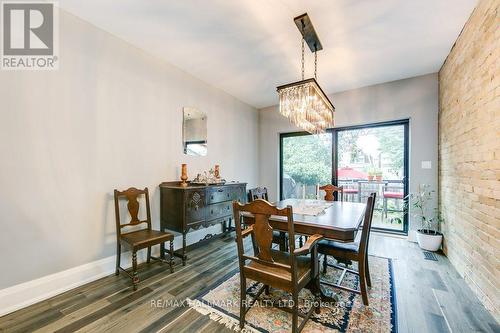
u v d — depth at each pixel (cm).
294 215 208
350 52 273
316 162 458
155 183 288
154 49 271
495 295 166
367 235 191
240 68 320
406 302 185
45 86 195
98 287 209
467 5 194
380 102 373
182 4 195
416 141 343
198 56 288
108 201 238
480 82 191
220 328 157
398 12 202
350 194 421
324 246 198
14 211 178
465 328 156
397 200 379
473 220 204
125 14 210
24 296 180
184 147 329
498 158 164
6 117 175
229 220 383
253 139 496
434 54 278
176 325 159
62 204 204
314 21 214
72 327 156
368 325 158
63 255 204
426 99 337
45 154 194
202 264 262
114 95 245
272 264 147
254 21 217
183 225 266
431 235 302
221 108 404
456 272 238
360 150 413
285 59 293
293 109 229
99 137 231
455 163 254
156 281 221
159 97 293
